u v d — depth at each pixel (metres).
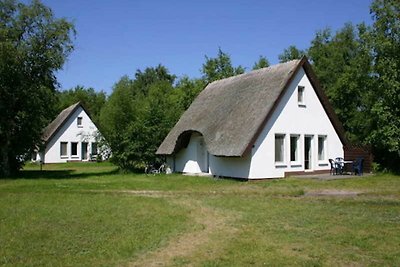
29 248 9.54
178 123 35.16
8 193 19.62
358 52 45.72
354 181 24.62
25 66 31.17
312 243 9.98
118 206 15.34
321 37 55.06
